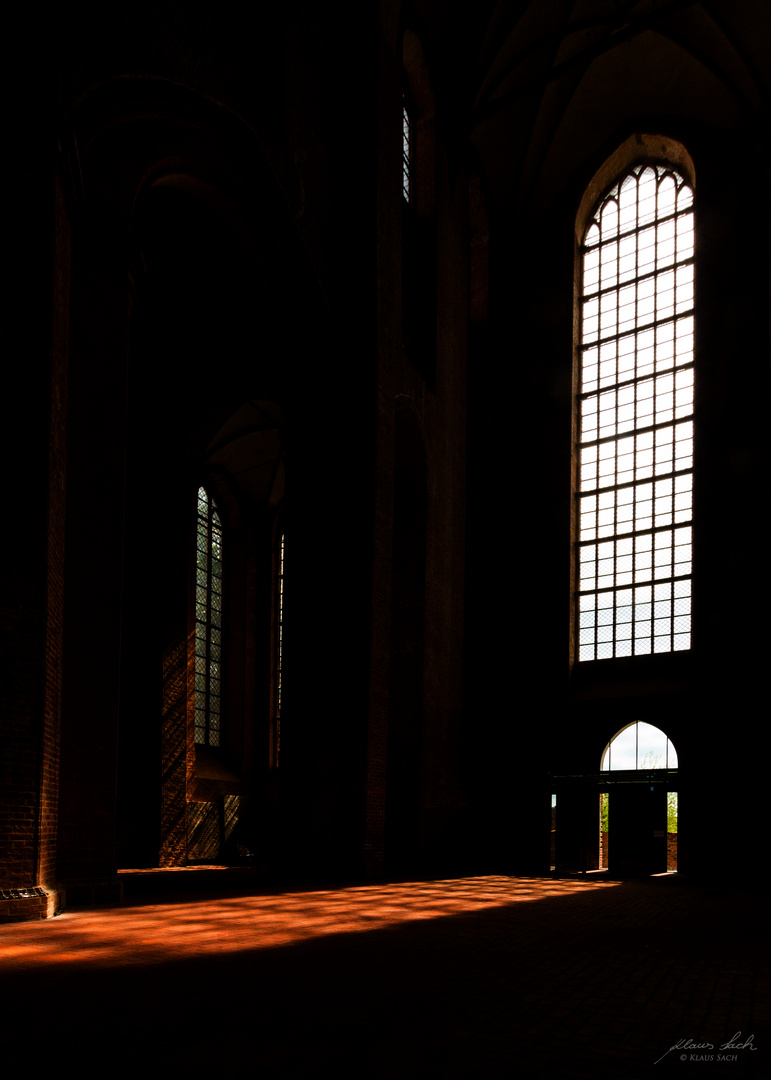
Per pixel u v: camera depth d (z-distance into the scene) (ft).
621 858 69.62
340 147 57.98
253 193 47.50
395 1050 14.03
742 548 69.05
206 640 88.69
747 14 71.51
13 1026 14.83
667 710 70.28
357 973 20.40
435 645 65.72
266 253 50.37
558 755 75.15
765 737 65.57
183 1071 12.68
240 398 68.49
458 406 75.25
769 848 63.82
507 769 76.74
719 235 75.72
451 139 74.28
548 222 88.02
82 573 35.27
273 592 96.84
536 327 86.28
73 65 32.19
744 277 73.46
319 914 32.60
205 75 41.96
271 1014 16.10
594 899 44.93
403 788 61.36
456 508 73.41
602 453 81.56
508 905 39.32
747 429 70.64
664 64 78.28
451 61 73.15
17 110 28.09
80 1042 13.98
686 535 74.28
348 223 56.95
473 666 77.82
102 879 34.60
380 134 57.93
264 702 93.15
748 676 67.05
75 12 32.24
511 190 87.25
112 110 36.35
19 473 27.12
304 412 55.88
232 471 91.91
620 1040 15.14
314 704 52.80
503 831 75.20
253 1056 13.48
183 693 68.85
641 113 82.94
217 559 91.91
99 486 36.22
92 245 36.27
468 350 82.64
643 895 48.96
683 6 68.90
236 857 79.77
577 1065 13.58
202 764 83.76
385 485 55.36
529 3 72.43
